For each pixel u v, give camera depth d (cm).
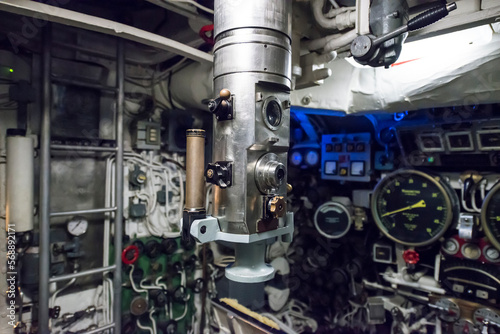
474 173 244
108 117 242
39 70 208
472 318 238
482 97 186
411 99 205
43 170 194
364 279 307
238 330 234
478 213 242
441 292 257
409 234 269
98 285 240
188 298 289
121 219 230
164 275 276
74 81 207
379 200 287
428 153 263
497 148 225
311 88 237
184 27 223
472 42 168
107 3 227
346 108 231
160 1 156
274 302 324
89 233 235
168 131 273
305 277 352
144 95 265
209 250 304
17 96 193
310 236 353
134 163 256
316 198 335
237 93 121
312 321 332
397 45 126
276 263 339
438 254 266
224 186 121
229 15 125
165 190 275
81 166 231
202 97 248
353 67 224
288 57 131
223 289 288
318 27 159
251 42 121
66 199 223
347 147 312
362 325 308
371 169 300
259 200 125
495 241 223
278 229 136
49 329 201
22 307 202
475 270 240
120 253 229
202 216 125
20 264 202
